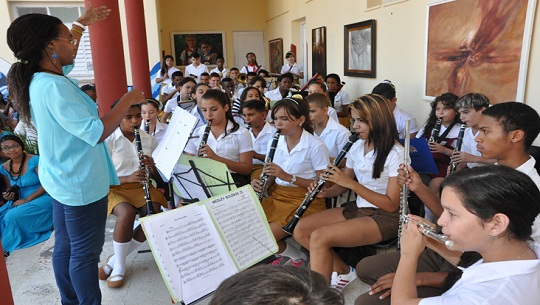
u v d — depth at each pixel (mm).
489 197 980
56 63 1692
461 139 2816
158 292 2314
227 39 12414
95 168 1755
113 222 3266
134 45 5984
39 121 1643
